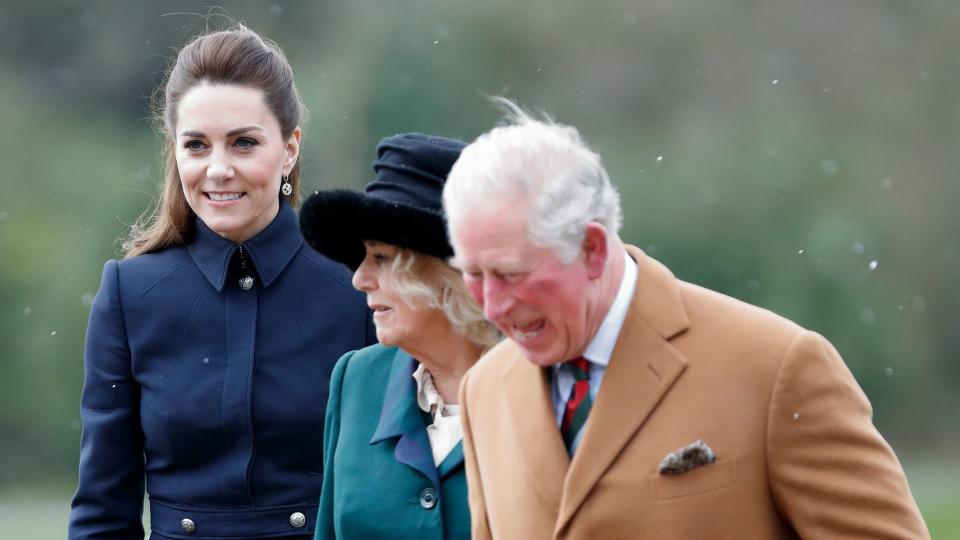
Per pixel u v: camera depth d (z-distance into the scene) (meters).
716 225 86.75
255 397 15.11
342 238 12.61
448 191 10.16
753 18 92.75
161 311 15.42
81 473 15.42
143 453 15.74
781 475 10.10
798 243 87.25
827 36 92.25
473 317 12.53
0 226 95.25
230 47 15.08
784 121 90.31
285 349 15.33
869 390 89.94
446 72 88.62
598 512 10.31
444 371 12.95
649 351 10.45
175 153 15.55
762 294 86.38
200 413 15.06
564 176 9.95
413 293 12.46
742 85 92.12
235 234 15.41
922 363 90.06
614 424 10.38
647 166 88.69
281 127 15.26
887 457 10.16
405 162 12.69
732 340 10.35
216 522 15.06
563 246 9.88
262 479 15.05
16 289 93.44
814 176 88.50
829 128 90.94
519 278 9.93
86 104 101.38
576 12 92.62
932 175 90.50
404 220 12.25
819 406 10.05
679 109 91.81
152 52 101.44
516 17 91.06
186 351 15.33
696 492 10.11
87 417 15.44
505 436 11.20
